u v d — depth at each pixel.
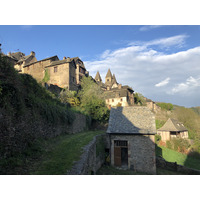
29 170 5.08
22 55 43.84
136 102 57.34
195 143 27.61
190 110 38.53
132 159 13.16
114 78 77.69
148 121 14.53
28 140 7.40
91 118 24.89
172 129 28.38
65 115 14.05
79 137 12.59
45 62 33.72
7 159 5.32
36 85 11.33
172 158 22.17
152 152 12.98
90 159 8.09
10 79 6.88
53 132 11.33
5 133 5.68
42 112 9.77
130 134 13.64
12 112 6.38
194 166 20.73
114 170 12.30
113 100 49.47
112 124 14.90
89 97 27.52
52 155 6.94
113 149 13.91
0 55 6.82
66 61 30.89
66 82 30.33
